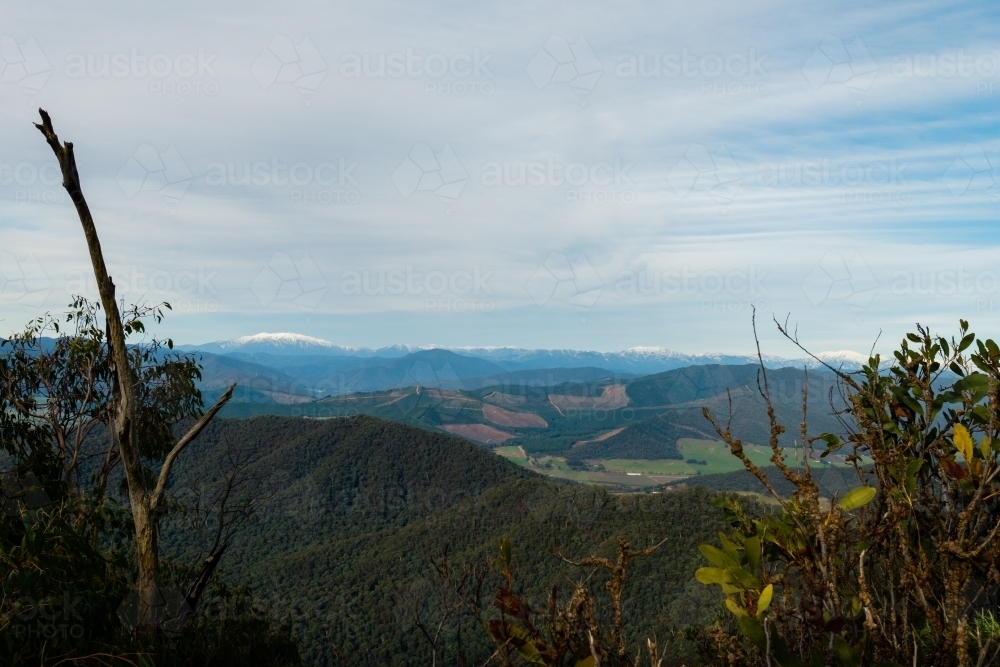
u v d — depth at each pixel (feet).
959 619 3.70
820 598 3.88
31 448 19.76
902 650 3.73
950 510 4.64
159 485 10.97
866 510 4.54
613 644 3.46
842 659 3.48
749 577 3.72
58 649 9.55
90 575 10.89
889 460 4.70
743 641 4.24
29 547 9.68
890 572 4.19
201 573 15.81
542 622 3.54
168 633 12.93
